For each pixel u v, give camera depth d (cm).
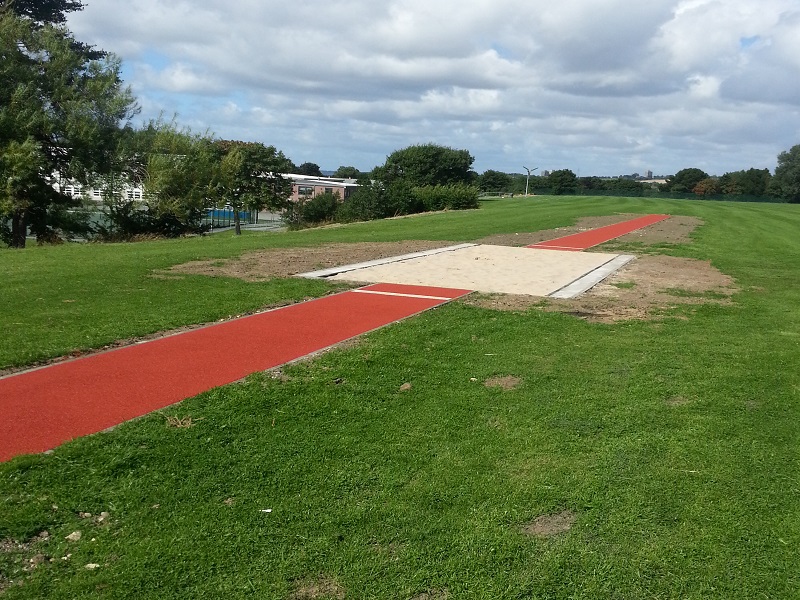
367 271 1409
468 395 630
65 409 566
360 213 4088
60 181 3008
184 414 557
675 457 505
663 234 2562
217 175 3647
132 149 3103
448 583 351
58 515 402
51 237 2977
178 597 334
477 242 2136
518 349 792
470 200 4497
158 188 3058
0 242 2878
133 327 838
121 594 335
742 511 429
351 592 342
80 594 334
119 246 1875
